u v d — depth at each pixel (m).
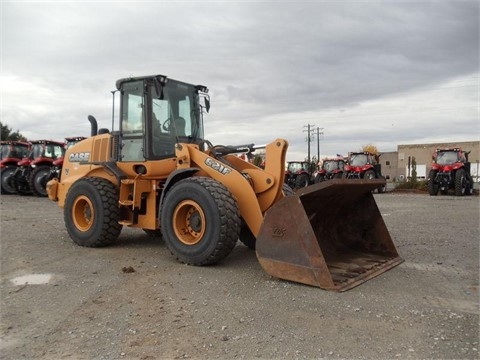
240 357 3.16
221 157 6.50
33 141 19.44
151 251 6.69
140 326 3.75
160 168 6.62
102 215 6.86
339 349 3.25
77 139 18.36
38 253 6.59
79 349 3.35
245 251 6.50
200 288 4.71
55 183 8.36
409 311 3.97
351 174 24.05
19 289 4.83
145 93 6.71
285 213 4.75
